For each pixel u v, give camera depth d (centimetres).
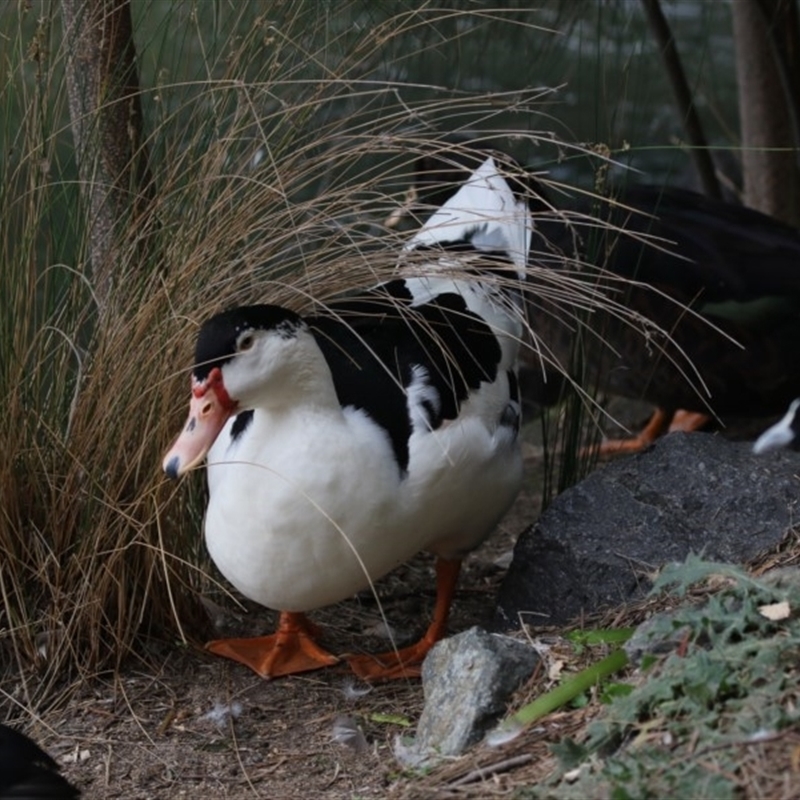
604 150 654
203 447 536
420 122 690
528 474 889
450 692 540
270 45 649
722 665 467
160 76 666
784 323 800
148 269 622
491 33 911
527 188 659
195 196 624
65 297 632
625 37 1080
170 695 610
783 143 960
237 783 548
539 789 458
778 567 575
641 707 472
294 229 607
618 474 652
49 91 635
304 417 553
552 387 964
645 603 581
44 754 470
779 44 871
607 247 762
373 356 593
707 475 641
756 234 820
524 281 661
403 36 812
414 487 571
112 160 649
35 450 617
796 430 777
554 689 516
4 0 668
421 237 705
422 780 505
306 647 639
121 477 614
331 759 559
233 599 696
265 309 541
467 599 720
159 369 603
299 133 655
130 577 624
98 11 636
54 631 613
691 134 939
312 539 560
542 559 630
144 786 549
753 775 425
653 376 837
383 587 732
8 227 610
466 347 613
